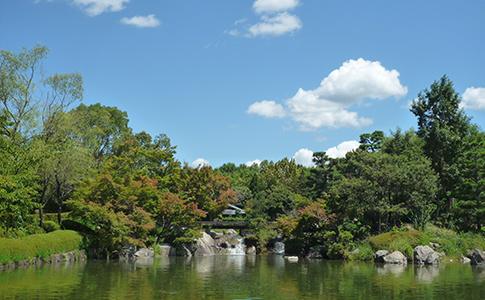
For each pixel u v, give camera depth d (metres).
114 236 53.06
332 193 63.06
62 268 38.66
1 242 37.34
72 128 54.00
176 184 78.69
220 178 83.44
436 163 75.12
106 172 69.44
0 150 34.91
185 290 26.56
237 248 75.69
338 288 28.44
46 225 51.25
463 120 85.50
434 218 75.25
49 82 53.34
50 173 50.16
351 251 58.50
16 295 23.31
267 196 91.12
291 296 24.94
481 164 67.31
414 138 92.88
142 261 50.88
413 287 29.06
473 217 68.19
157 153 86.94
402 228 62.38
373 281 32.41
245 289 27.50
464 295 25.59
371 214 66.31
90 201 54.00
